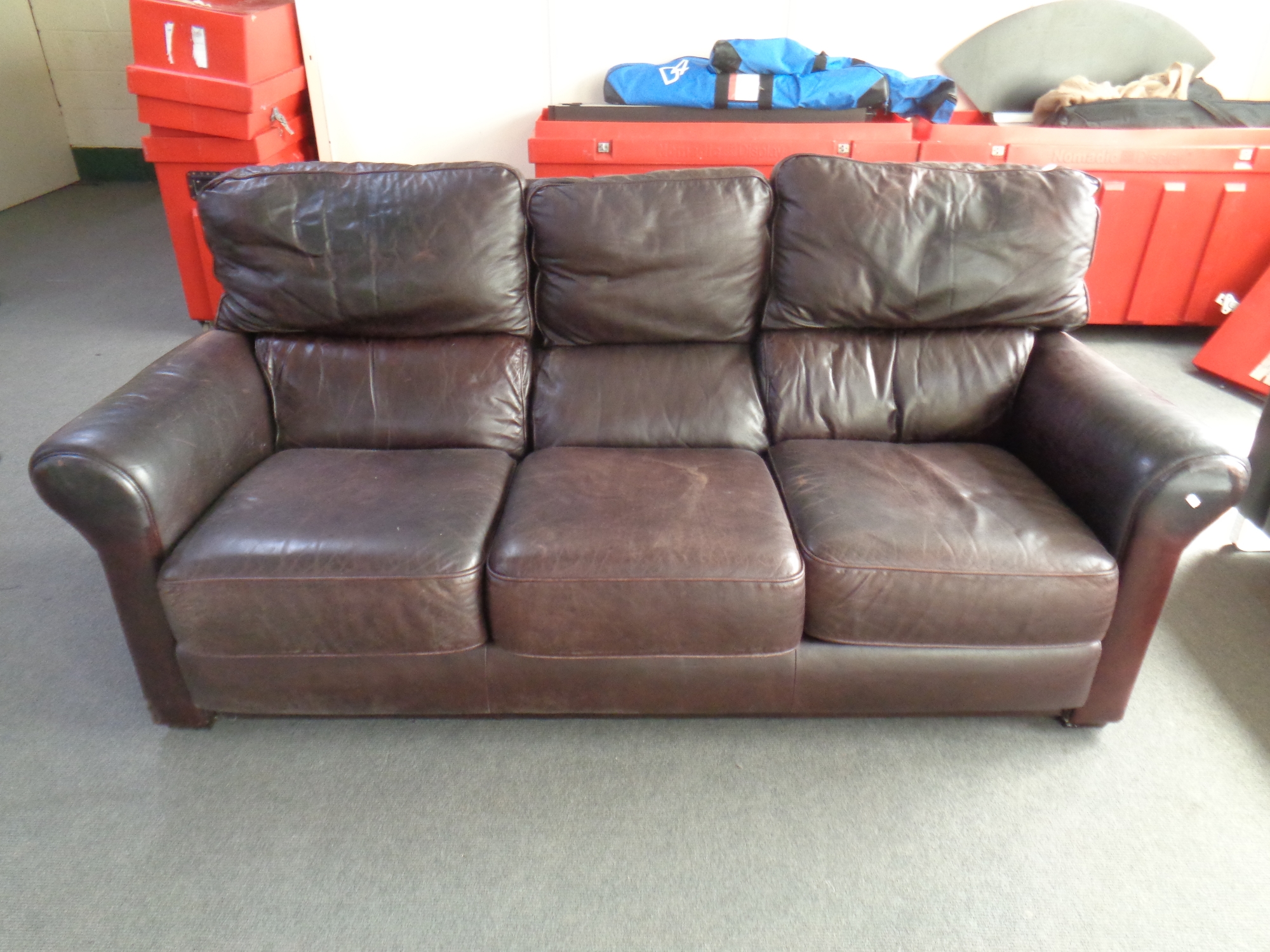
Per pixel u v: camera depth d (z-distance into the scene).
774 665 1.55
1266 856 1.43
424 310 1.89
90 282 3.90
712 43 3.38
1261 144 3.00
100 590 2.07
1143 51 3.42
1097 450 1.61
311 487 1.66
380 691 1.58
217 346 1.87
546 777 1.58
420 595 1.46
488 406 1.91
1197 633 1.94
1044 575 1.47
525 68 3.39
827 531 1.52
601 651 1.52
